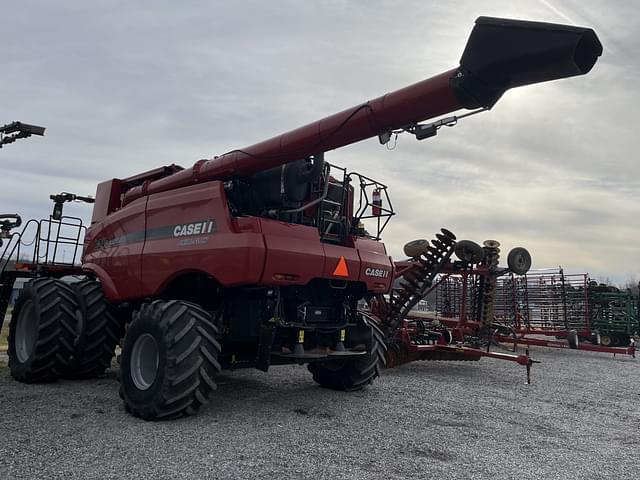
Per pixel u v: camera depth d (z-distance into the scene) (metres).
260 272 4.44
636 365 11.20
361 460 3.42
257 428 4.14
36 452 3.33
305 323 5.18
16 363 6.27
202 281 5.27
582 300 14.88
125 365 4.66
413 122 4.05
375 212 5.93
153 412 4.26
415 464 3.39
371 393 6.04
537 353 13.38
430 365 9.54
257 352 4.87
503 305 15.31
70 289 6.30
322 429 4.20
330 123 4.36
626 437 4.45
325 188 5.25
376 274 5.62
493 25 3.50
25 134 8.55
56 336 5.90
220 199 4.78
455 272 10.73
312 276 4.84
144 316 4.65
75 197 7.66
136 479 2.90
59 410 4.62
